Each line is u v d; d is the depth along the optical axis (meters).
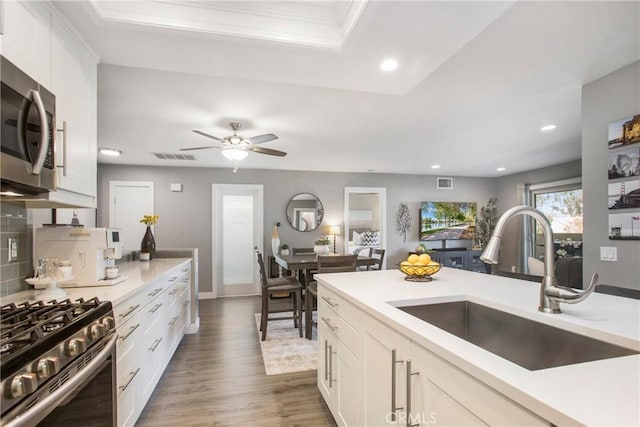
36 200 1.59
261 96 2.82
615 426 0.52
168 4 1.73
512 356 1.29
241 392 2.47
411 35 1.79
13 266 1.84
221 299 5.75
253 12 1.83
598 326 1.03
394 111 3.23
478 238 7.38
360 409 1.52
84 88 1.85
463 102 3.00
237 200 6.21
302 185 6.50
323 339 2.17
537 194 6.60
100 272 2.06
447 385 0.89
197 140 4.18
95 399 1.38
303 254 5.74
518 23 1.78
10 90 1.17
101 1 1.63
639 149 2.22
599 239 2.47
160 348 2.54
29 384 0.95
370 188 6.85
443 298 1.54
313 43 1.91
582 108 2.62
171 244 5.86
